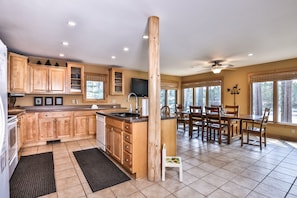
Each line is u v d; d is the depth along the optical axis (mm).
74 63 4695
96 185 2211
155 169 2336
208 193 2031
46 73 4273
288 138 4559
